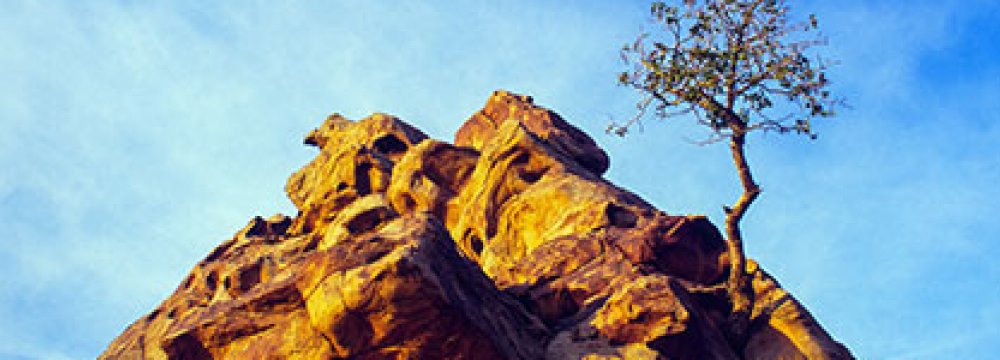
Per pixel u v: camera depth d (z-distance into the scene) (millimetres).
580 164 59750
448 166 58344
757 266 42094
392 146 68938
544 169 52312
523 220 50125
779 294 40031
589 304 39156
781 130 38312
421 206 56562
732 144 39031
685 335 34969
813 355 36531
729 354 37094
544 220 49156
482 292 34906
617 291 38656
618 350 35156
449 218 55969
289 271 37562
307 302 32500
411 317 30406
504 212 51000
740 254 39375
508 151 52688
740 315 38438
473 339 30703
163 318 55312
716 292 39469
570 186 49688
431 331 30484
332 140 74812
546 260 43406
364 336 30938
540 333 36594
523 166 52594
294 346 32375
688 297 38000
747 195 38812
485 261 49125
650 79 39188
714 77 38500
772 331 38406
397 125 70062
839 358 36875
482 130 68438
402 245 32969
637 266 40938
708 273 42375
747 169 38875
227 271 56844
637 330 35500
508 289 41438
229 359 33781
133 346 52188
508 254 49000
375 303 30469
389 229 35344
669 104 39469
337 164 66188
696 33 39406
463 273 34406
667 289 36406
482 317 32375
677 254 42250
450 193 57375
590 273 41344
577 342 36094
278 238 65000
